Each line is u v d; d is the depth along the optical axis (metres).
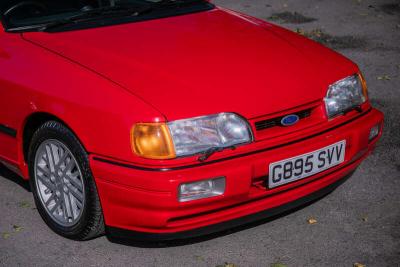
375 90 5.67
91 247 3.27
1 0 3.82
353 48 7.15
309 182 3.19
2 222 3.57
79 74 3.12
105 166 2.88
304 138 3.07
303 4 9.55
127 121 2.81
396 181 3.91
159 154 2.76
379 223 3.40
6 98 3.43
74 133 3.08
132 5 4.06
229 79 3.07
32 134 3.52
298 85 3.14
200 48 3.40
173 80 3.02
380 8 9.17
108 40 3.47
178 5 4.12
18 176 4.18
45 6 3.89
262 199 3.04
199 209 2.85
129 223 2.94
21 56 3.43
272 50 3.47
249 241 3.26
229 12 4.22
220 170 2.79
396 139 4.53
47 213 3.45
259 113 2.94
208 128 2.84
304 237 3.28
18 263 3.13
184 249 3.21
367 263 3.02
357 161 3.41
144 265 3.08
